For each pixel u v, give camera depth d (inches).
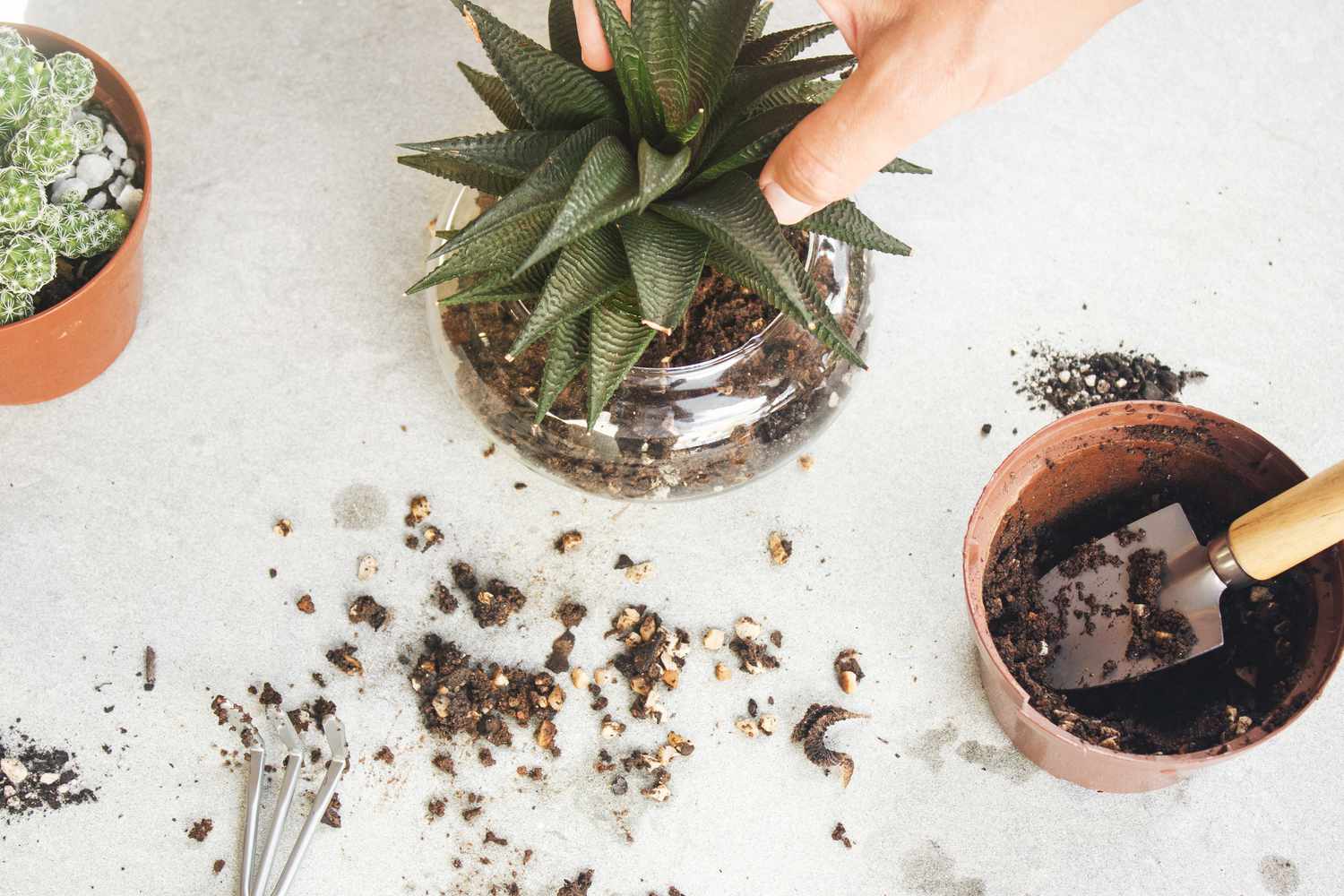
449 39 31.5
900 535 29.2
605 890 27.8
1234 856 27.9
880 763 28.3
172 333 30.0
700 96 23.2
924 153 31.2
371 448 29.5
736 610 29.0
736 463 27.2
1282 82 31.5
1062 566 27.8
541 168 22.2
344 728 28.4
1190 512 27.9
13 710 28.3
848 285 26.5
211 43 31.4
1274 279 30.4
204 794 28.1
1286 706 25.4
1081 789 28.2
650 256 22.8
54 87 26.2
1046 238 30.7
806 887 27.9
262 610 28.8
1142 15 31.9
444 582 29.0
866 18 23.6
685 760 28.4
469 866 27.9
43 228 26.3
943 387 29.9
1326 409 29.8
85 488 29.2
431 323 28.0
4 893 27.6
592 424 23.2
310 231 30.5
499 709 28.5
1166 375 29.9
